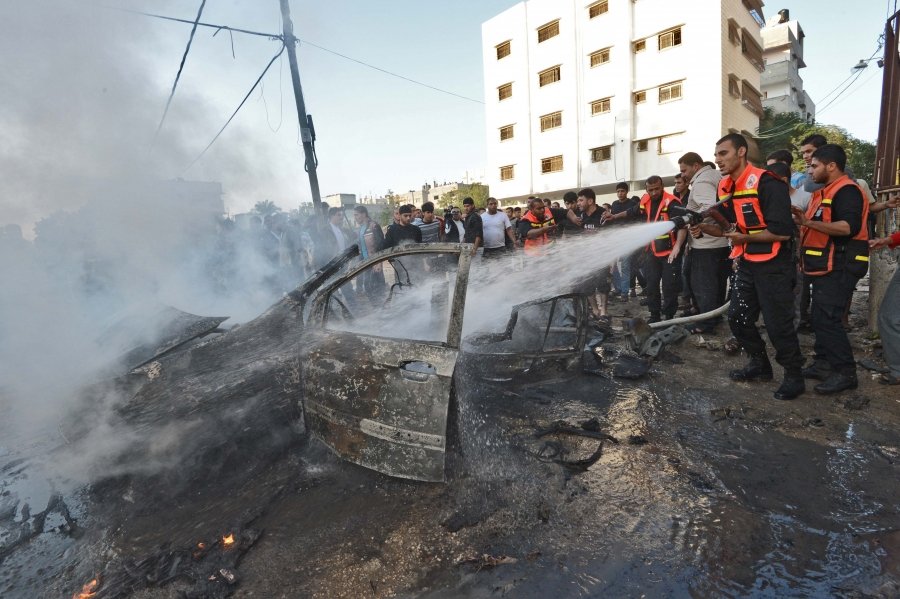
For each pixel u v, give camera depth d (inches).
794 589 70.9
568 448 116.8
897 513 87.0
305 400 116.5
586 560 79.1
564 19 986.1
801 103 1696.6
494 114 1158.3
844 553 77.9
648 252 222.4
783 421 124.0
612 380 162.7
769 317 132.4
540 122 1072.2
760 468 104.3
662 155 898.1
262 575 80.3
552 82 1036.5
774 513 89.0
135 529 95.3
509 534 86.4
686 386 154.4
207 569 81.7
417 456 96.7
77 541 92.9
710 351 189.6
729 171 133.2
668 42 861.8
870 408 128.3
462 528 88.4
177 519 97.8
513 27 1080.2
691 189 189.6
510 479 102.6
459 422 104.3
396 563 81.0
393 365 100.5
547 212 272.4
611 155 961.5
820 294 137.1
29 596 78.8
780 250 128.3
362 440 102.8
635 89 912.9
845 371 136.9
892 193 179.2
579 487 100.2
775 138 1067.9
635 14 889.5
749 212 129.0
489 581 75.7
